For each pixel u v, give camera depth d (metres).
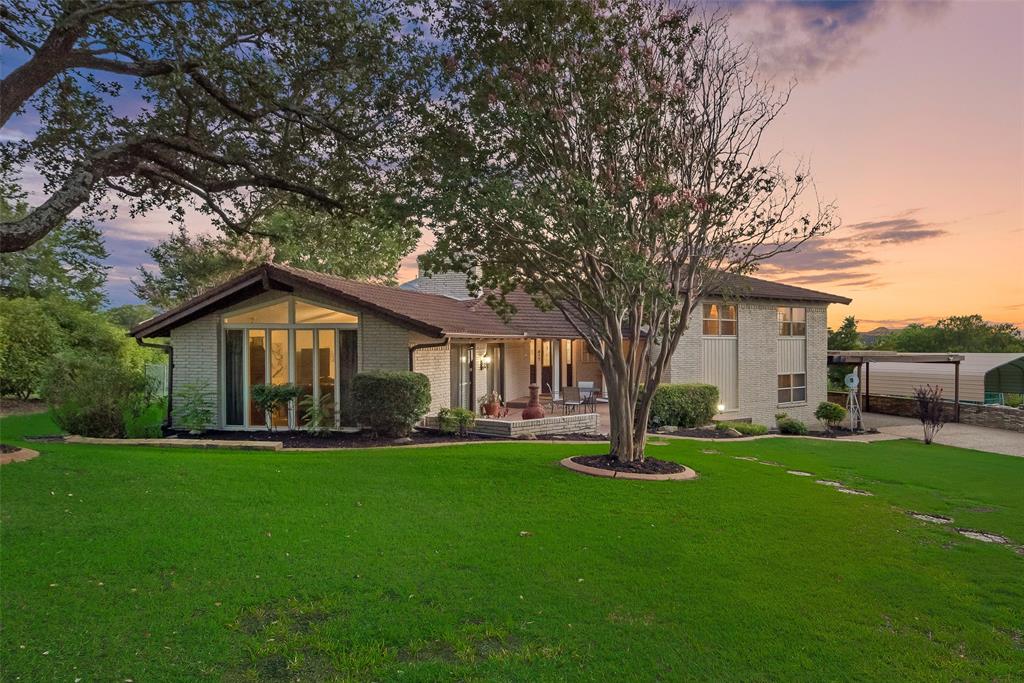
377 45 10.67
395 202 10.27
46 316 23.72
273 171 12.29
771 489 10.02
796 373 28.91
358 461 10.73
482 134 10.31
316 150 12.40
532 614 4.79
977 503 10.66
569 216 9.86
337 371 16.22
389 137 11.45
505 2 9.79
